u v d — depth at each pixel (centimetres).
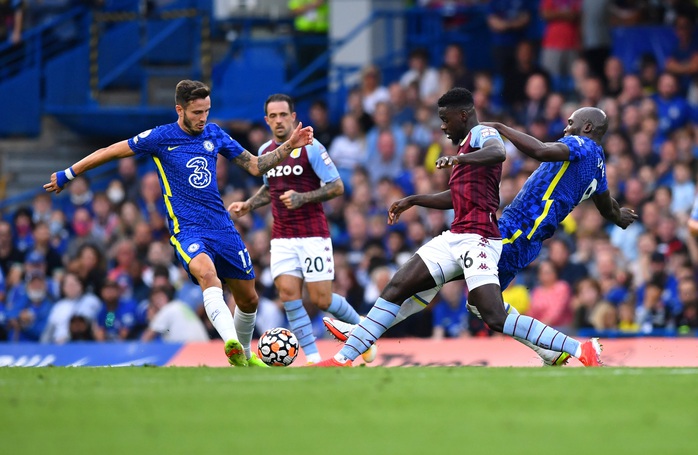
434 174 5694
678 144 5681
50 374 2600
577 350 2820
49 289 5459
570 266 4975
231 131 6744
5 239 5725
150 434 1770
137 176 6469
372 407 2012
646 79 6262
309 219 3453
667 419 1897
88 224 5938
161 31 7162
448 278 2917
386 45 7156
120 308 5184
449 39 7194
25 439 1734
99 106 7050
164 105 7112
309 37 7150
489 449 1652
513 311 3031
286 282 3466
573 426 1834
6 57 7312
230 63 7044
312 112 6500
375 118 6256
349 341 2938
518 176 5425
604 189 3045
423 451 1636
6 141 7100
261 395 2145
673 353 3512
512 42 6788
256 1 7338
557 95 6041
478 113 6081
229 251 3023
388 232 5512
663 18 6681
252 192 5919
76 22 7338
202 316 5078
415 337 4819
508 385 2284
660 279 4838
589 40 6581
